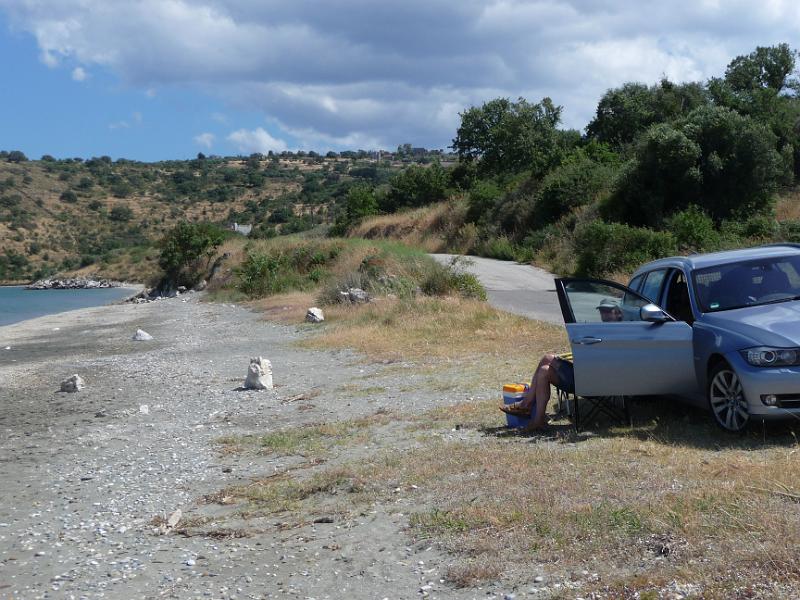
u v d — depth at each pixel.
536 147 66.81
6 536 6.67
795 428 7.02
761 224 29.73
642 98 54.12
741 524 4.64
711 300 7.80
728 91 50.38
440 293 24.47
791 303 7.48
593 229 30.28
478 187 53.88
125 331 28.19
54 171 169.88
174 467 8.70
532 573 4.57
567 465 6.46
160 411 12.41
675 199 33.72
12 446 10.59
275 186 176.00
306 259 40.22
